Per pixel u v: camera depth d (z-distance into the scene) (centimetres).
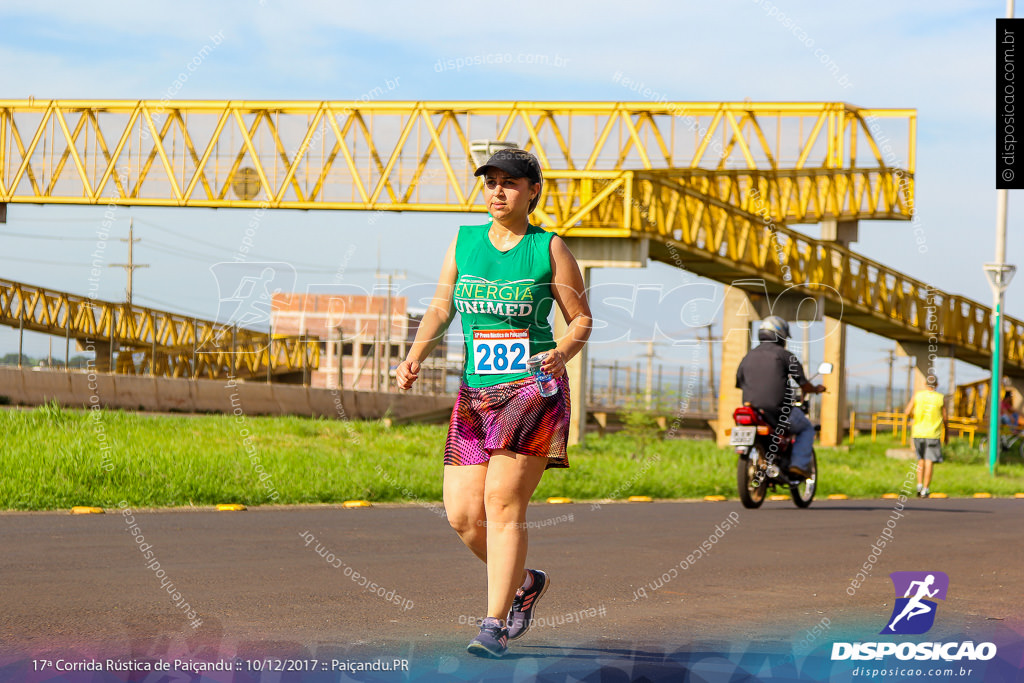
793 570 1009
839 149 4541
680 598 845
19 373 3244
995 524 1552
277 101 4775
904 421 4753
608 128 4528
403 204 4606
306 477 1672
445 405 4838
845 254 4472
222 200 4834
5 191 5081
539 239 605
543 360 589
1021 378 6041
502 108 4572
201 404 3759
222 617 720
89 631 666
